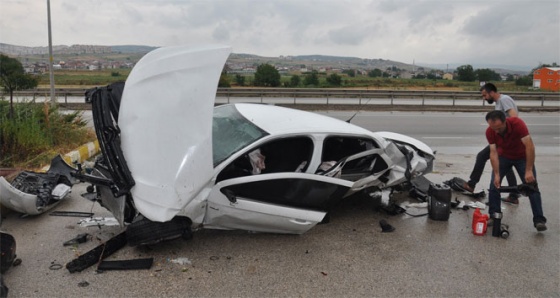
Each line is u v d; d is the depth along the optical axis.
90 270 3.79
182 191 3.66
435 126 14.40
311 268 4.03
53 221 4.83
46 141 7.54
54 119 8.41
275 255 4.25
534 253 4.55
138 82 3.83
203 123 3.74
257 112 5.16
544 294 3.74
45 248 4.18
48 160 6.80
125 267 3.83
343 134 4.77
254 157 4.55
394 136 6.49
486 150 6.32
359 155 4.78
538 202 5.05
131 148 3.75
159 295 3.47
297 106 19.36
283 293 3.58
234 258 4.14
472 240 4.84
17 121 7.46
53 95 14.02
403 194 6.36
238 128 4.70
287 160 4.84
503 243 4.79
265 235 4.68
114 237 4.27
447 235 4.96
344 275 3.93
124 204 3.97
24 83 8.83
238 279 3.77
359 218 5.35
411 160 5.52
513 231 5.15
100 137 3.83
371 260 4.25
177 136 3.68
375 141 5.04
